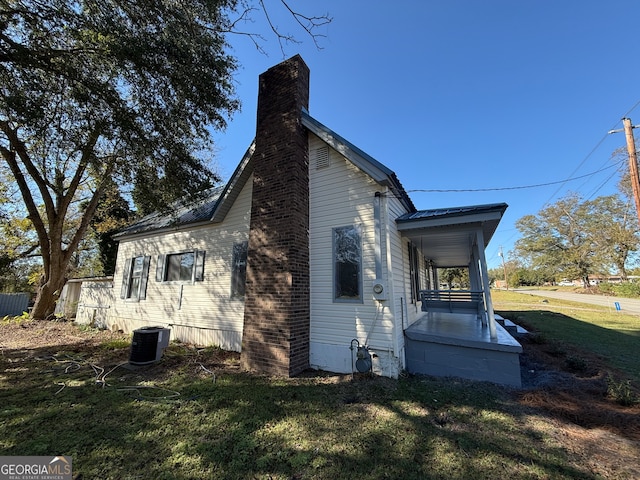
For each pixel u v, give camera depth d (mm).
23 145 8258
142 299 9695
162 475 2393
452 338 5336
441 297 6961
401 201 6836
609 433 3225
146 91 6004
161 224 9797
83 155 6797
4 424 3227
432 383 4891
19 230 16984
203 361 6184
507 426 3371
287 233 5734
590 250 35938
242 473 2441
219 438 3004
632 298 30188
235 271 7566
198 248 8570
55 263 12602
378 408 3834
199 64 6008
